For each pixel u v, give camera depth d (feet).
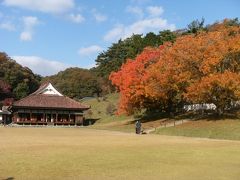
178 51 214.28
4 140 130.52
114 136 162.30
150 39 419.95
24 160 78.64
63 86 473.26
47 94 326.24
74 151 95.55
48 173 65.16
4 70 401.90
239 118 200.85
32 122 312.09
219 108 209.56
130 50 433.48
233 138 161.17
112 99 407.85
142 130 209.36
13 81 406.21
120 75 254.68
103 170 68.80
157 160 81.92
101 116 353.10
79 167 71.41
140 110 269.85
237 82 188.14
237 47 194.29
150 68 234.17
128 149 102.06
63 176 62.90
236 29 219.20
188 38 218.59
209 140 143.43
